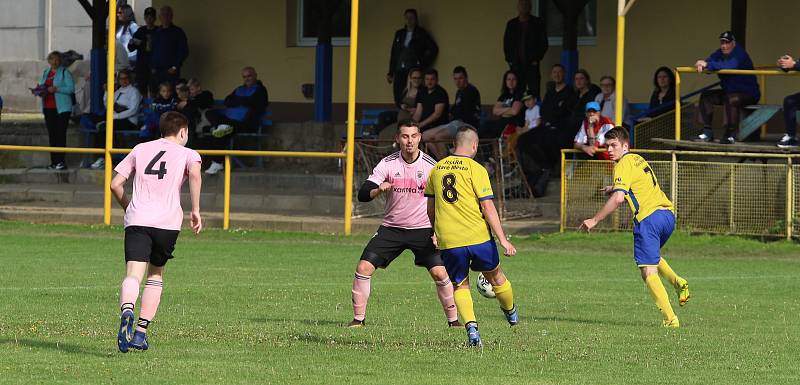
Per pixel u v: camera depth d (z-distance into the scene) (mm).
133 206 18578
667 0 47469
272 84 54656
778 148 36594
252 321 22703
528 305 25438
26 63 71250
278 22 54469
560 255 35094
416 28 49812
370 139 41969
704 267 32594
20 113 69750
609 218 37875
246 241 39062
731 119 38250
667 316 22609
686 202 37156
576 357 18688
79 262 33000
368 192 21750
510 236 38688
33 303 24938
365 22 52812
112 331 21016
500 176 41031
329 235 39812
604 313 24312
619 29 37844
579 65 49156
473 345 19609
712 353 19250
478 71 50781
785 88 44875
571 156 42625
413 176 21859
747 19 45531
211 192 46656
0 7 73000
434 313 24125
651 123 41094
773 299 26469
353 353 18859
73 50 69625
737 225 36594
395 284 28953
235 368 17375
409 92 44625
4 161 54750
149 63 53375
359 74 53031
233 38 55406
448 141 41000
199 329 21453
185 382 16281
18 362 17828
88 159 52438
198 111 50000
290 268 32094
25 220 44062
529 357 18625
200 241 38906
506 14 50188
